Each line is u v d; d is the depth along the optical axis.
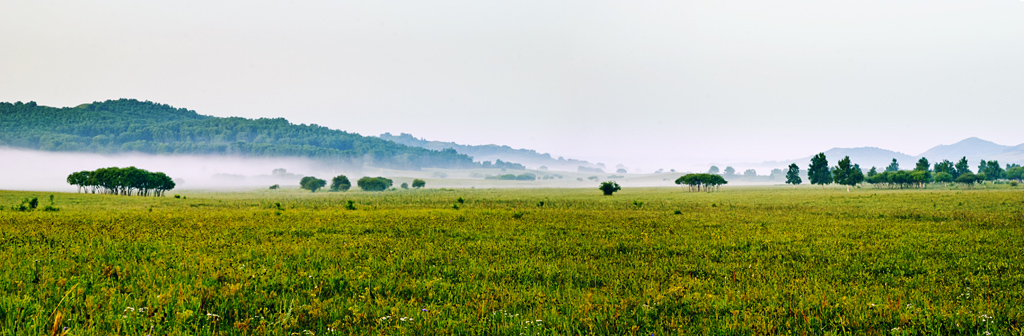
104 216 30.25
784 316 7.58
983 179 132.88
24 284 8.61
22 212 34.97
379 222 26.25
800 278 10.70
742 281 10.43
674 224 25.94
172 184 112.75
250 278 9.92
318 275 10.49
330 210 40.16
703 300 8.48
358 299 8.55
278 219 28.16
